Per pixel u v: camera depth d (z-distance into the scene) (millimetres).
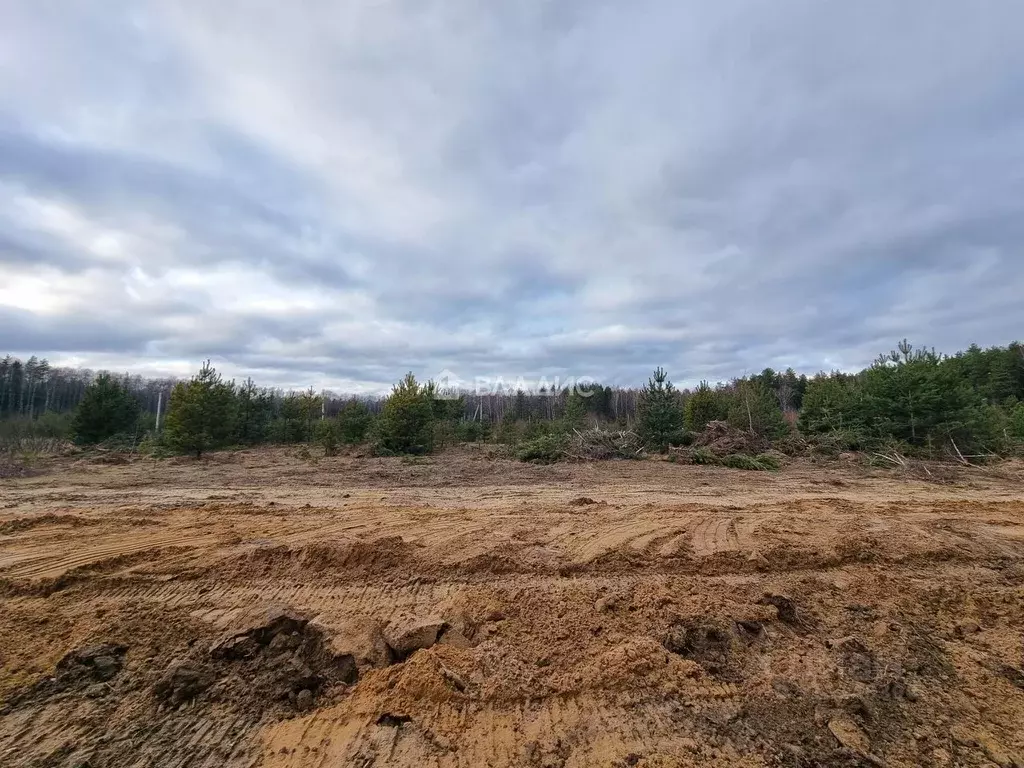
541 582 4883
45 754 2582
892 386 16844
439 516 7363
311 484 11164
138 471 13562
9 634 3695
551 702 3068
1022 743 2783
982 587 4895
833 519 7316
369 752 2662
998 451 16547
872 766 2582
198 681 3117
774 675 3365
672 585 4719
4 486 10555
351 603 4379
